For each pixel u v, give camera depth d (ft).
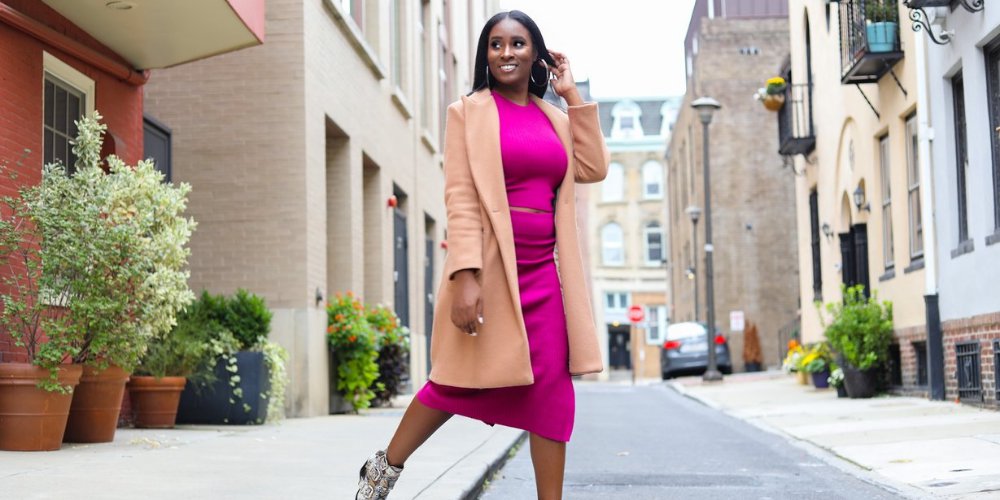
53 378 23.20
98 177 24.39
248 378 33.65
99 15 28.63
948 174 40.75
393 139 56.80
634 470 25.59
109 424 26.23
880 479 23.21
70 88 29.35
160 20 29.17
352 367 43.06
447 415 12.70
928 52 42.19
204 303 34.58
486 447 27.14
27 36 26.25
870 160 51.70
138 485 18.24
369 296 52.80
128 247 24.09
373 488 13.19
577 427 39.73
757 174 124.16
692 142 135.64
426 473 21.07
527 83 12.78
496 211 11.93
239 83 39.55
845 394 51.49
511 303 11.92
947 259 41.04
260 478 19.66
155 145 37.09
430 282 71.82
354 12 49.32
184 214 39.45
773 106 66.44
